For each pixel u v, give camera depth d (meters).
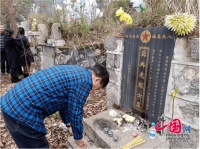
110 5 3.62
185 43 1.39
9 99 1.17
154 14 1.80
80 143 1.47
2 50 4.31
